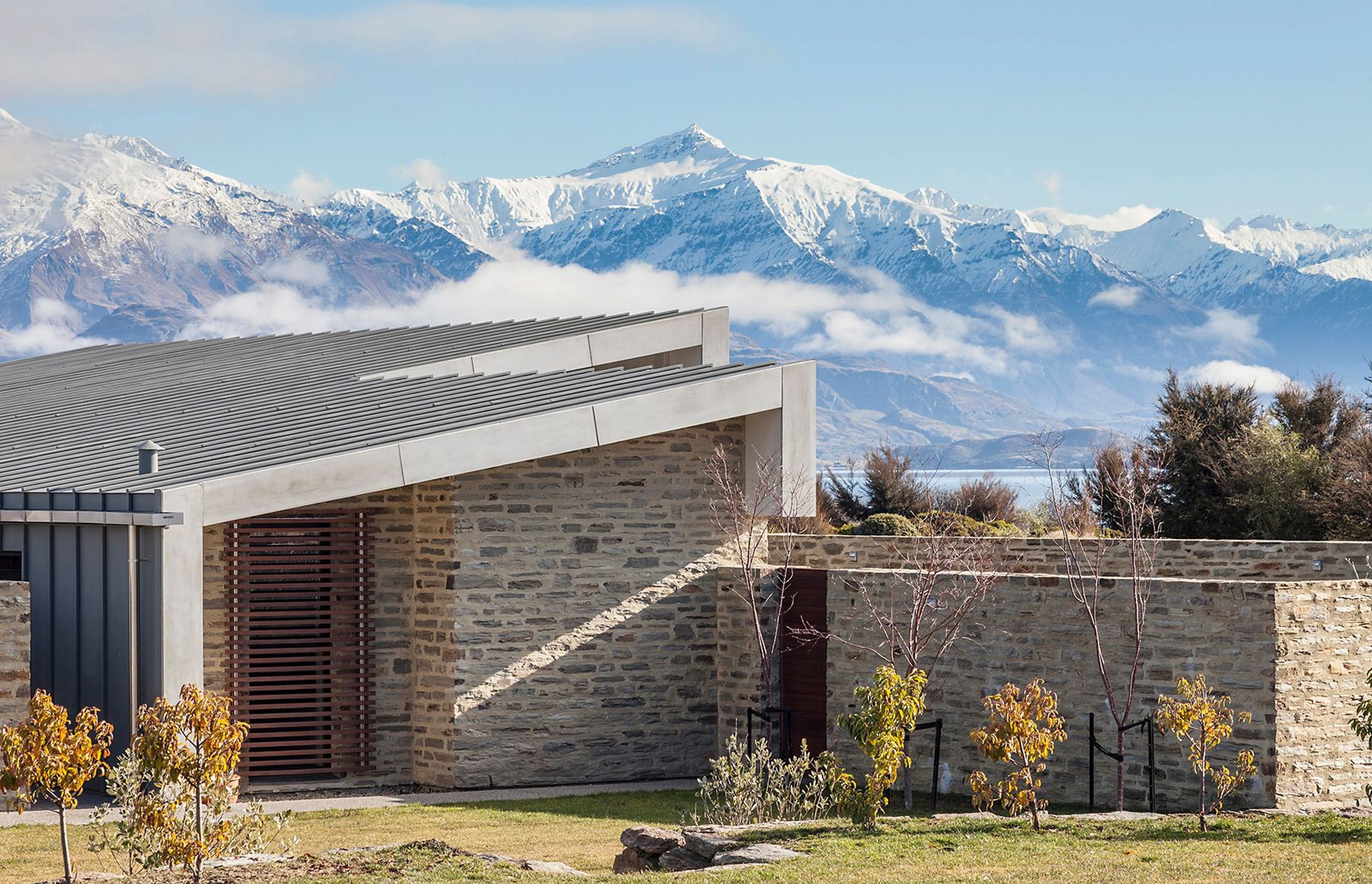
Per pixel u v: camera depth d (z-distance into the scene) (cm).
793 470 2922
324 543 2727
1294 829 1919
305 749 2703
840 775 2077
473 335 3903
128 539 2366
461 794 2661
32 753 1630
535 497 2784
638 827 1958
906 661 2633
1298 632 2292
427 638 2756
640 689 2862
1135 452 4372
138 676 2366
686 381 2898
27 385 4072
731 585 2895
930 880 1568
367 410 2928
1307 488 5206
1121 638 2433
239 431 2841
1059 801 2488
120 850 1905
